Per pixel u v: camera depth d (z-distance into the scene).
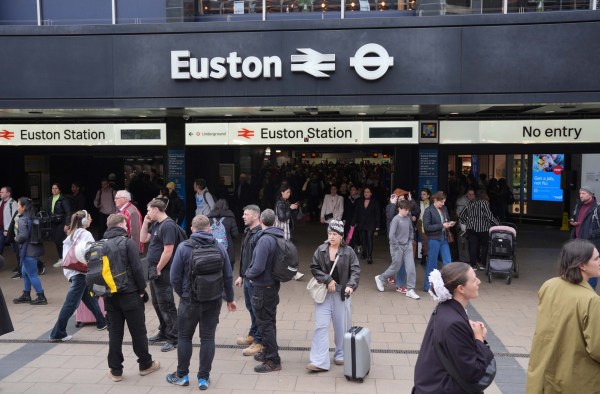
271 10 10.54
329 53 9.42
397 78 9.35
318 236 15.48
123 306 5.33
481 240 10.75
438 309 3.19
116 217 5.48
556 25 9.02
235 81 9.66
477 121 11.00
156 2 10.54
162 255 6.18
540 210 18.27
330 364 5.85
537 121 10.89
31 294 9.09
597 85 8.98
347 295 5.62
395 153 13.79
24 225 8.34
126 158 17.33
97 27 9.79
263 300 5.59
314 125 11.08
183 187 12.42
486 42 9.16
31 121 12.31
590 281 8.59
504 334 6.88
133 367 5.79
